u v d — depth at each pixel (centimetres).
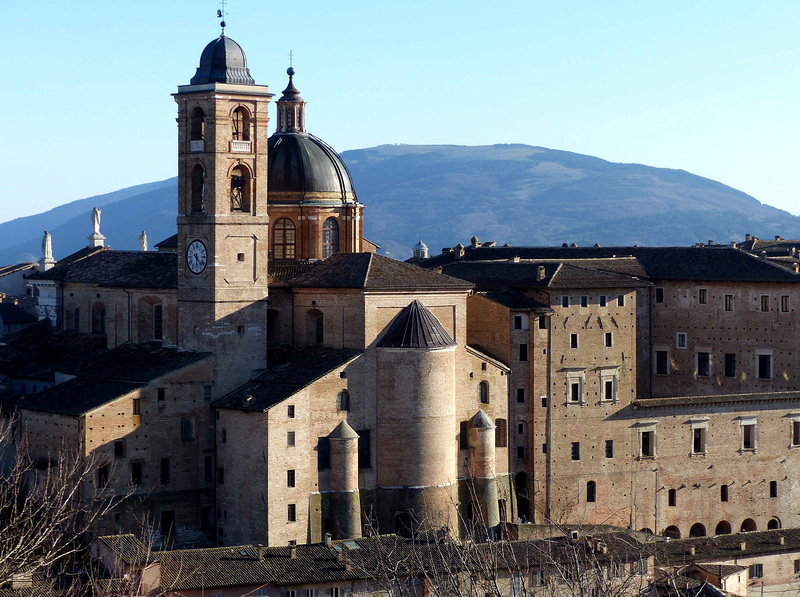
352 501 16500
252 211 17325
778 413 19700
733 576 15750
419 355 16762
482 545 10725
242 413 16362
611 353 18788
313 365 16875
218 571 13538
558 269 18775
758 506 19575
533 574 12588
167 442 16550
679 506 19100
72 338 19662
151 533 15112
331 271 17488
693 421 19150
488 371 17938
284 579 13525
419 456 16812
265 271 17425
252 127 17350
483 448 17512
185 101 17325
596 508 18625
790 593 16888
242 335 17200
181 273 17375
